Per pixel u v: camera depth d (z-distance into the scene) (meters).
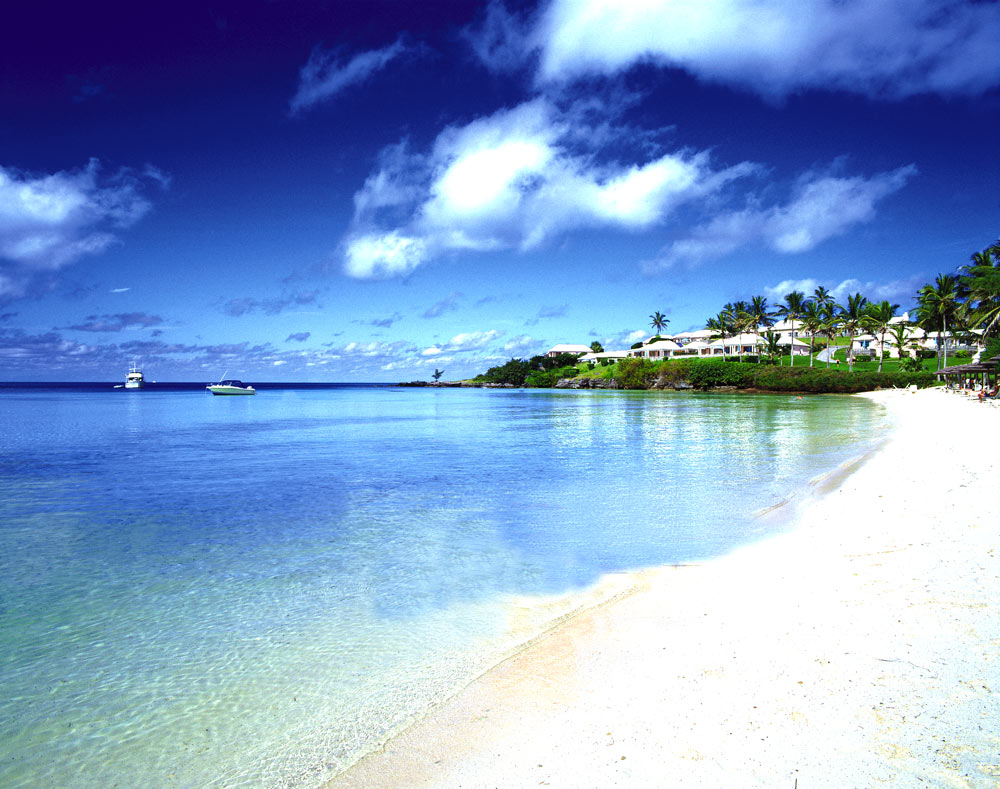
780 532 12.19
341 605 9.06
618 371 146.88
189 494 18.52
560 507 15.70
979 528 10.45
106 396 137.38
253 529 14.00
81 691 6.71
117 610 9.09
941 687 5.39
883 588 8.03
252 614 8.84
